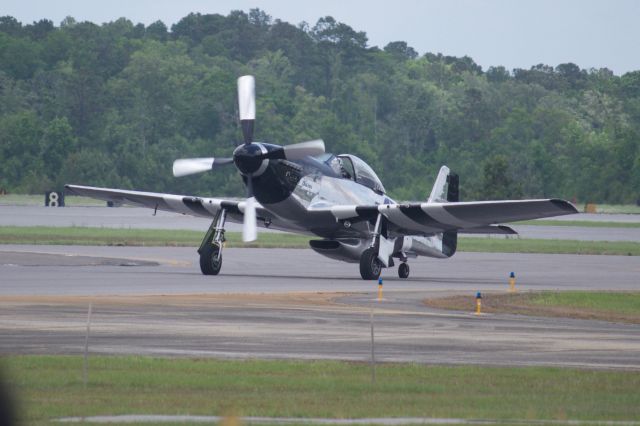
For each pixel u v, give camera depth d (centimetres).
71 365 4888
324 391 4447
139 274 10775
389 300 8581
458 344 5934
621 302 8900
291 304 7988
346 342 5909
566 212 10412
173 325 6475
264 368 4941
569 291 9800
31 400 4131
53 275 10312
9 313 6875
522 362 5325
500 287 10362
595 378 4847
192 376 4694
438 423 3894
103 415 3906
